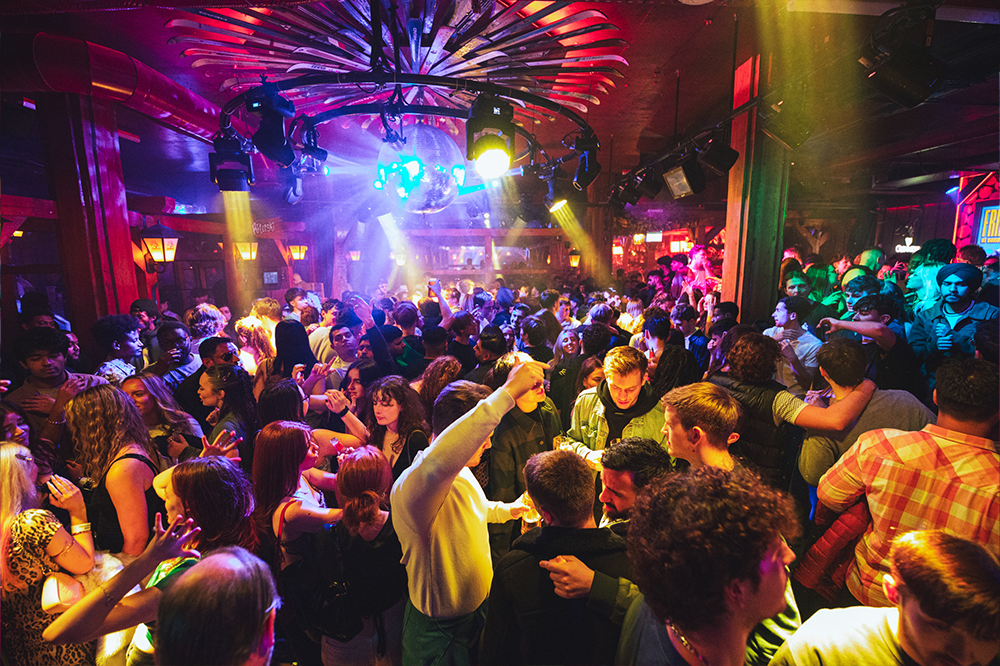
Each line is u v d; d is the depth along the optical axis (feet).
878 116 22.99
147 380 7.68
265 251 35.78
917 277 13.56
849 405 5.99
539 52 10.22
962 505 4.19
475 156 9.93
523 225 45.60
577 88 12.84
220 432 7.57
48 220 14.05
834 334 11.03
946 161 33.53
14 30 11.67
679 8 11.71
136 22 11.71
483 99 9.61
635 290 31.24
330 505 7.93
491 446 7.00
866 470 4.71
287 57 10.27
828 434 6.14
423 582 4.82
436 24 8.69
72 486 5.88
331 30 8.96
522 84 12.13
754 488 2.72
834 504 5.08
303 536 5.88
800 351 9.96
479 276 45.83
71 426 6.00
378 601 5.16
